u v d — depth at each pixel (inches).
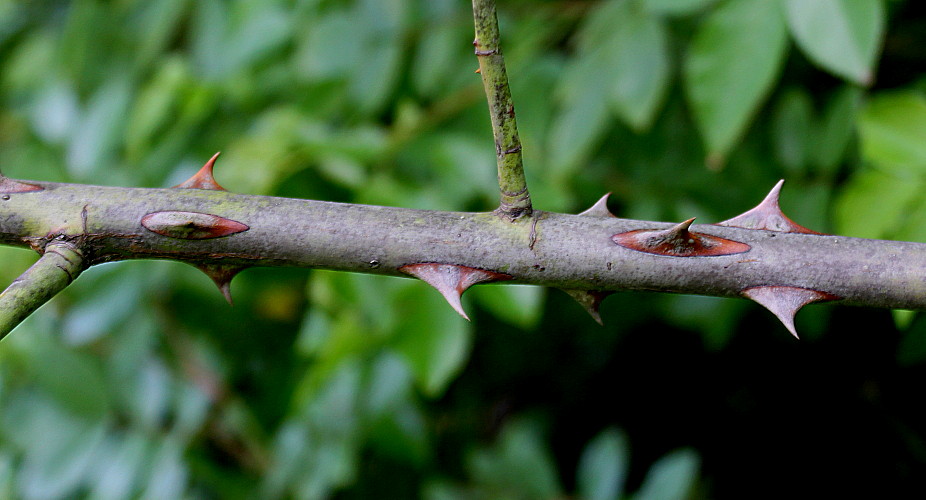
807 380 50.4
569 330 51.3
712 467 53.6
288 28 39.5
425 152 35.3
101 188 24.6
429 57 37.6
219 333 46.6
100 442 40.8
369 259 24.5
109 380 42.0
